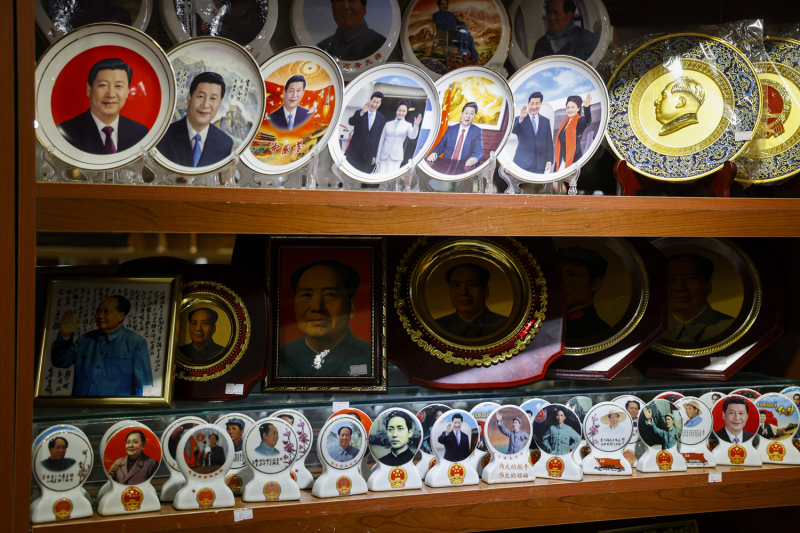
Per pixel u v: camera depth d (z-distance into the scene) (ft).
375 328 3.52
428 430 3.36
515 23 3.87
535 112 3.47
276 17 3.40
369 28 3.59
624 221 3.30
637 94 3.62
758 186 4.18
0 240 2.62
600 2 3.95
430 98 3.24
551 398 3.48
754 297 3.99
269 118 3.12
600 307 3.92
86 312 3.22
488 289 3.70
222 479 3.02
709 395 3.61
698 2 4.48
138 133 2.88
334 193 2.97
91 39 2.80
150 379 3.17
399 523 3.16
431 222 3.09
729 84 3.53
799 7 3.95
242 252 3.62
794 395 3.68
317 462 3.44
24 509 2.70
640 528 4.32
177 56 2.95
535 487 3.30
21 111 2.62
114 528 2.85
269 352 3.43
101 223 2.73
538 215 3.21
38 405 3.06
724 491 3.51
